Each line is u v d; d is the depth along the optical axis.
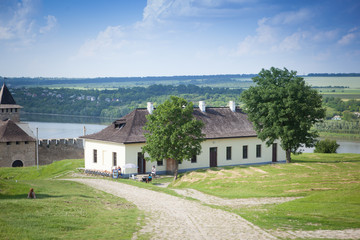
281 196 33.12
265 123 53.75
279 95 52.22
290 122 53.56
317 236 19.12
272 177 40.88
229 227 21.48
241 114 69.81
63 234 18.66
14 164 96.75
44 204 25.09
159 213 25.98
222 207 28.64
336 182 36.06
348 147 123.25
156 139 47.72
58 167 70.25
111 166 57.50
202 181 43.38
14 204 23.89
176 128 47.81
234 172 45.59
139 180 50.81
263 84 55.84
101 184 44.31
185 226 21.77
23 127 112.00
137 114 60.81
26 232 18.17
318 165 46.22
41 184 39.47
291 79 55.53
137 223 22.27
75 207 25.52
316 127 180.25
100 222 21.78
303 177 39.38
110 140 56.81
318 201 28.16
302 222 22.28
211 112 67.50
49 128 191.50
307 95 52.09
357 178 37.31
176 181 47.62
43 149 102.38
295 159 69.69
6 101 126.44
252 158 66.19
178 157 48.00
